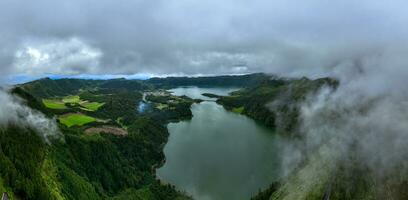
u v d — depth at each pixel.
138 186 182.88
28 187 114.88
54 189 127.62
